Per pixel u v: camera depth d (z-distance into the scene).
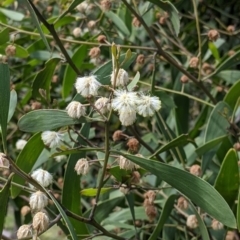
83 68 1.00
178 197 0.85
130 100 0.69
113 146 0.85
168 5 0.86
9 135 1.03
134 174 0.76
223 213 0.71
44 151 0.92
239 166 0.79
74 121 0.73
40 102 0.89
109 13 1.00
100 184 0.74
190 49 1.06
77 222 0.80
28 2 0.78
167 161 0.95
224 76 0.95
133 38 1.03
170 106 0.91
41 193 0.70
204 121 0.96
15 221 1.00
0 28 1.01
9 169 0.70
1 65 0.70
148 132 1.00
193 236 0.87
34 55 0.98
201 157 0.87
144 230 0.90
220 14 1.09
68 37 1.04
